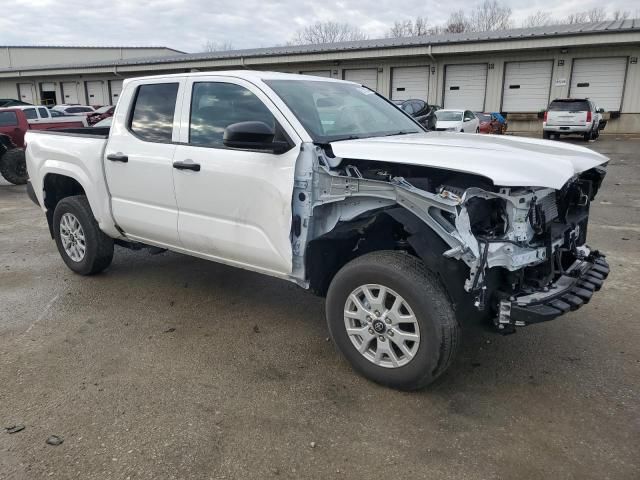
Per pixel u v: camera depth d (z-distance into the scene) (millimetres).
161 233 4402
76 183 5398
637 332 4070
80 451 2742
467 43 25250
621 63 23703
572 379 3418
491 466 2619
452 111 20000
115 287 5172
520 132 26016
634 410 3070
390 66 28328
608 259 5773
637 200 9070
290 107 3625
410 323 3143
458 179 3223
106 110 25734
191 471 2600
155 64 34062
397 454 2715
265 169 3562
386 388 3328
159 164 4203
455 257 2898
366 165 3438
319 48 30016
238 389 3336
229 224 3857
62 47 55344
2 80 42281
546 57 24953
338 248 3621
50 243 6953
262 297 4898
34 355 3785
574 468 2596
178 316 4480
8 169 12602
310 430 2918
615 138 22531
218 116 3949
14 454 2719
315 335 4113
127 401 3195
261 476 2566
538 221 3131
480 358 3701
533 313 2924
